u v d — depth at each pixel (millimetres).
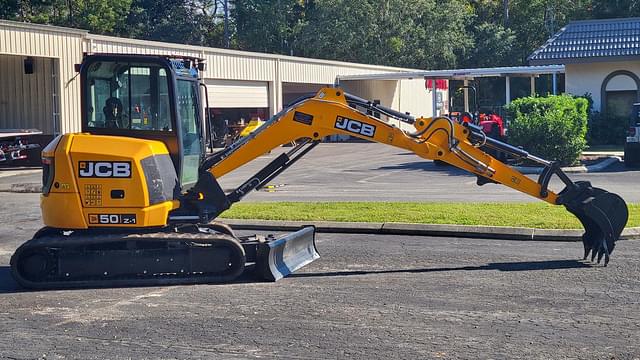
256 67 45125
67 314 8758
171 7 79250
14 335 7941
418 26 69375
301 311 8734
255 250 10625
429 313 8578
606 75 37438
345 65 53344
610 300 9055
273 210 15891
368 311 8695
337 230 14164
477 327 8016
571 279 10164
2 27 29203
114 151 10016
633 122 26844
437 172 26359
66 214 10070
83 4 64625
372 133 10852
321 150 41281
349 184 22953
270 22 75812
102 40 33875
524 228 13289
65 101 32281
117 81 10406
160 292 9781
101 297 9570
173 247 10281
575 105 27844
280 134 10789
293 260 11031
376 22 69062
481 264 11188
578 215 11250
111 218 10070
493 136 30625
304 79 49562
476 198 18500
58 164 10078
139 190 10023
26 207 19000
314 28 69688
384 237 13594
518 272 10633
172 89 10336
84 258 10195
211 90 41594
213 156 10984
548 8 72125
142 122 10438
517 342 7504
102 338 7805
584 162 28500
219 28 81375
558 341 7520
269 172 10984
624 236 12969
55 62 32062
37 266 10164
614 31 37781
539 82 67562
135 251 10219
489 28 71688
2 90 33344
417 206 16109
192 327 8148
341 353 7234
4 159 30516
